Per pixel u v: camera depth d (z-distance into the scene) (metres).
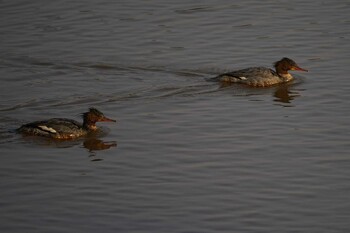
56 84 27.61
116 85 27.55
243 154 22.12
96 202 19.52
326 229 18.22
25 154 22.36
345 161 21.56
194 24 33.16
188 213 18.97
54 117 24.89
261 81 27.55
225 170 21.17
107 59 29.72
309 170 21.09
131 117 24.88
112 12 34.56
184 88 27.30
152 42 31.33
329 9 34.34
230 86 27.55
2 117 24.81
